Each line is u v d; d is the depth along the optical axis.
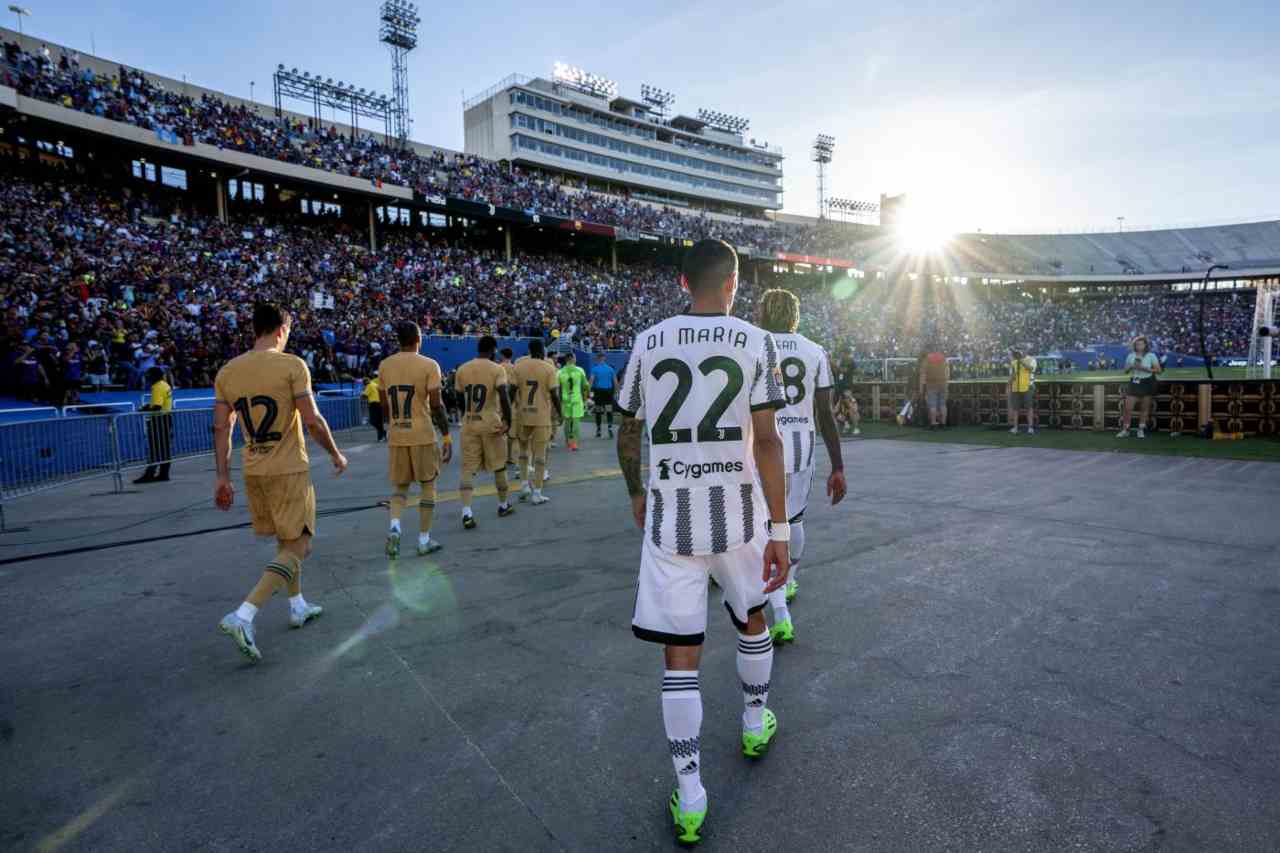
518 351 31.86
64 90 27.72
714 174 86.81
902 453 10.70
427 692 3.09
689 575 2.19
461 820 2.19
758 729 2.47
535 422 7.56
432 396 5.47
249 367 3.79
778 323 3.79
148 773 2.50
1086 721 2.62
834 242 67.88
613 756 2.53
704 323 2.22
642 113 83.62
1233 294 63.84
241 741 2.71
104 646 3.74
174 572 5.19
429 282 35.00
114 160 30.17
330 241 35.12
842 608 3.93
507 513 6.98
